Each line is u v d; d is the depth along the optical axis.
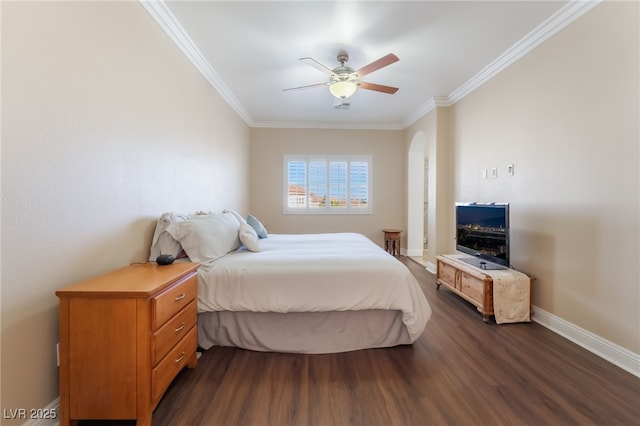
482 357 2.05
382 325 2.20
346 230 5.85
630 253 1.89
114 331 1.31
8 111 1.17
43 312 1.33
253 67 3.25
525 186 2.81
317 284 2.09
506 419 1.45
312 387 1.72
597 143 2.10
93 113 1.63
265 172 5.70
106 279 1.52
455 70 3.33
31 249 1.27
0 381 1.16
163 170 2.42
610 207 2.01
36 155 1.29
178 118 2.68
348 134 5.80
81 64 1.54
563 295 2.39
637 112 1.84
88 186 1.60
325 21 2.41
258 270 2.12
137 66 2.04
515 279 2.64
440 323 2.65
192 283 1.85
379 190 5.86
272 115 5.18
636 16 1.84
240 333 2.16
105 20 1.72
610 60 2.00
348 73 2.84
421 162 5.69
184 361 1.73
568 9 2.22
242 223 2.93
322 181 5.79
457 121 4.09
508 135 3.04
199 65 3.07
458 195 4.07
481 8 2.24
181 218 2.47
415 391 1.68
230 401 1.59
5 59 1.15
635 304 1.86
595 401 1.59
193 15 2.33
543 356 2.06
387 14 2.31
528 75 2.76
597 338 2.10
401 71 3.36
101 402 1.32
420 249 5.75
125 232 1.93
